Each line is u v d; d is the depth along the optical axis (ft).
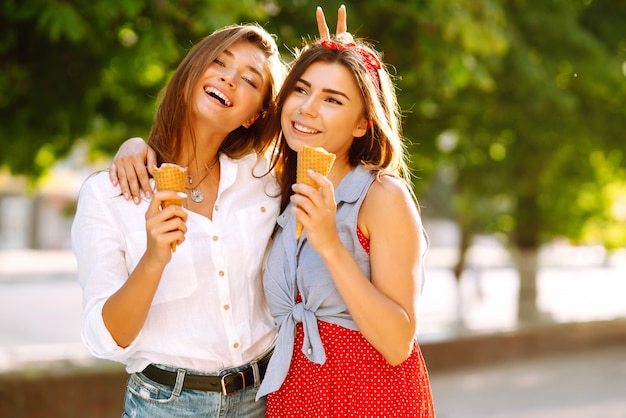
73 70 23.18
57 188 119.96
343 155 9.91
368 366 9.22
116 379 24.80
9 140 25.27
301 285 9.37
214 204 9.88
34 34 21.77
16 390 22.90
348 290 8.39
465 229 56.59
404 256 9.00
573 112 35.78
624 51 35.29
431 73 24.81
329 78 9.41
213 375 9.55
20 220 122.62
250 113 10.01
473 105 32.30
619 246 53.52
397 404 9.22
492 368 38.86
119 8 18.22
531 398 31.83
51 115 24.39
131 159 9.61
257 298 9.94
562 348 44.39
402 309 8.71
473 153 42.16
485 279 92.22
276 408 9.57
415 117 31.35
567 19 32.48
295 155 10.30
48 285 75.56
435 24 22.44
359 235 9.25
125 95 26.91
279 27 21.52
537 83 31.68
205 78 9.73
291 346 9.34
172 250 8.25
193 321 9.48
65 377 23.81
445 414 28.89
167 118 9.86
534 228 47.60
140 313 8.53
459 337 39.17
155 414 9.52
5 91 23.79
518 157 40.73
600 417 28.55
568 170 44.29
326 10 21.80
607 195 50.39
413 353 9.53
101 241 9.24
